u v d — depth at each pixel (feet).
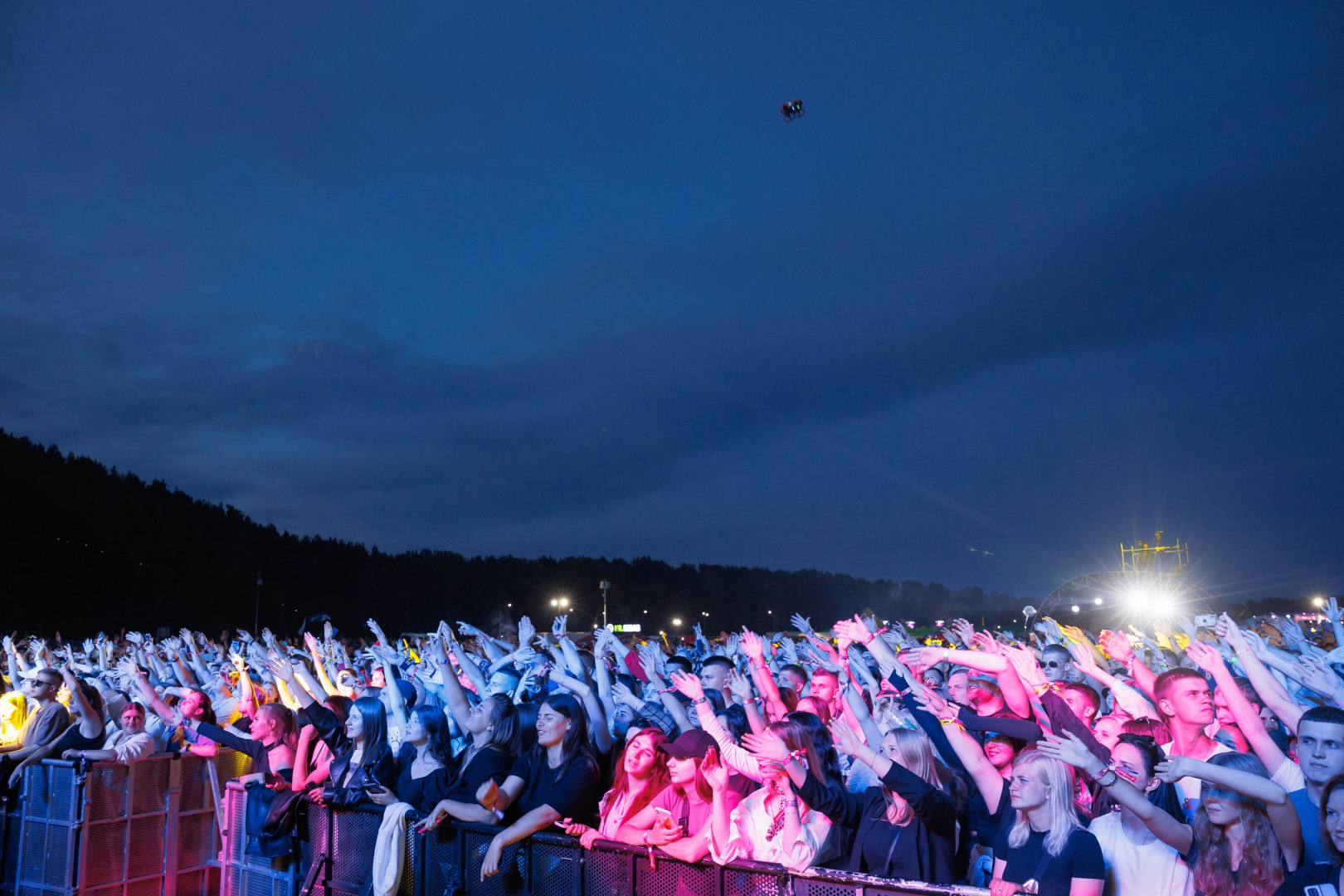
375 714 23.43
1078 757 14.56
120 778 27.76
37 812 27.63
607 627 33.78
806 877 15.96
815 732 17.90
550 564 467.93
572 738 20.12
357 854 22.20
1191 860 14.53
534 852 18.94
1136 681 25.05
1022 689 20.66
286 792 23.77
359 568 372.38
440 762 22.38
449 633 33.37
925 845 16.67
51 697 30.40
